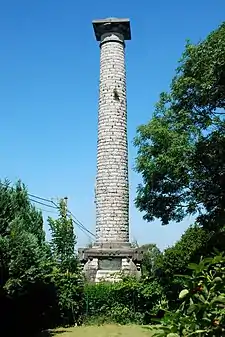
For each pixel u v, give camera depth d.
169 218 26.75
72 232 32.56
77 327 28.31
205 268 3.88
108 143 37.34
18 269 17.86
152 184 25.94
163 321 3.87
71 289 29.73
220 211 22.72
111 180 36.72
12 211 19.48
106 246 35.59
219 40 18.20
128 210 36.97
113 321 30.08
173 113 25.50
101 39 40.03
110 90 38.31
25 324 23.34
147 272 32.78
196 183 23.84
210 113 21.88
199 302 3.70
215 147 21.42
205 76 18.75
